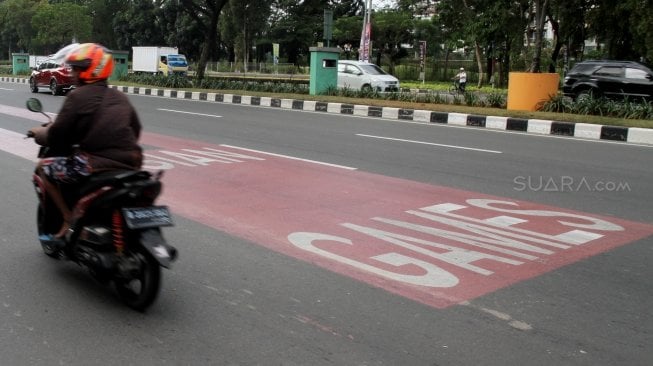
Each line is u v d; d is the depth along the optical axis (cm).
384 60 5847
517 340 345
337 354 326
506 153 983
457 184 738
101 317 371
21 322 363
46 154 432
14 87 2733
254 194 668
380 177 770
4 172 767
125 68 3033
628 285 427
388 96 1836
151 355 325
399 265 457
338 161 877
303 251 488
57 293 407
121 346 335
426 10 4975
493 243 512
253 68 5712
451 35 3731
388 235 528
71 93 387
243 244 505
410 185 727
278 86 2195
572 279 436
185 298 399
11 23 5906
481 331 355
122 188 368
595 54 3750
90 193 383
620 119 1293
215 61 6344
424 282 425
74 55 385
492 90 3203
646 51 2525
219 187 699
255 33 6141
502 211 615
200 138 1092
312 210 605
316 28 6184
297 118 1483
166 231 537
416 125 1380
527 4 2903
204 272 444
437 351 331
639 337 352
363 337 346
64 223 426
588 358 326
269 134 1162
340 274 439
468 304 391
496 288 417
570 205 648
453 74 4872
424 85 3803
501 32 2917
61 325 360
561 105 1475
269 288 415
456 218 585
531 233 543
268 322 365
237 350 330
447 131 1274
